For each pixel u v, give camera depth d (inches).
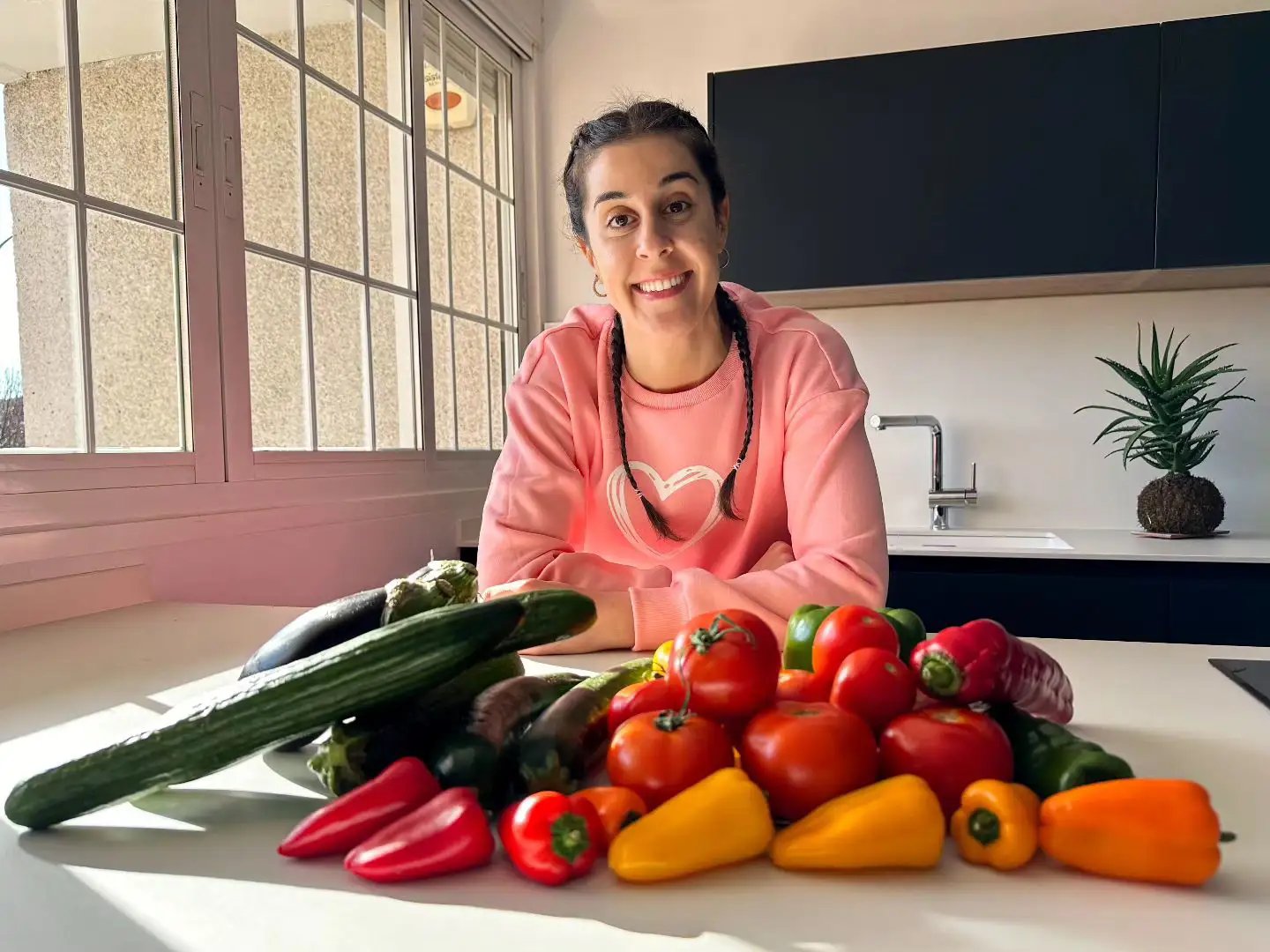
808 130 88.5
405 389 89.8
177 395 59.1
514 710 21.8
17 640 41.8
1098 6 94.6
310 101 74.7
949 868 17.6
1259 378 93.1
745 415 48.3
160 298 57.9
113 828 20.4
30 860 18.7
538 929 15.5
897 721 19.8
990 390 99.4
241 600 62.0
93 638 42.0
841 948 14.6
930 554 78.8
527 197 113.5
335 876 17.8
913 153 86.4
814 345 47.6
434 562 26.1
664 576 44.6
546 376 50.3
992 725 19.4
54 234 51.5
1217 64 80.0
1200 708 28.1
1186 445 87.9
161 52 58.3
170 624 45.5
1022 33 96.3
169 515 55.8
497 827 19.8
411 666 19.7
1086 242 83.4
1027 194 84.3
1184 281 88.0
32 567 46.3
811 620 26.8
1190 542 82.8
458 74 100.4
